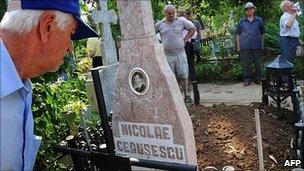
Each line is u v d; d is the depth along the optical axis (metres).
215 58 9.91
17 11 1.35
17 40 1.34
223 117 4.13
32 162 1.46
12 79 1.27
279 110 4.46
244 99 6.71
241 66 8.84
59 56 1.45
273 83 4.54
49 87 2.67
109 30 4.95
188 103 6.23
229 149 3.43
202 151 3.44
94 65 6.68
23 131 1.35
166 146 2.27
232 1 11.11
